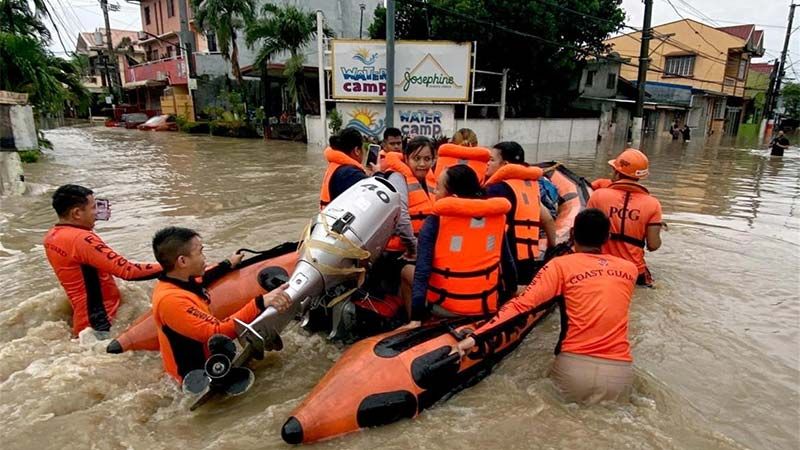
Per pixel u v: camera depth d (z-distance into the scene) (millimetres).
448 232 3125
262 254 4074
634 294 4555
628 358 2889
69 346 3457
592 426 2691
